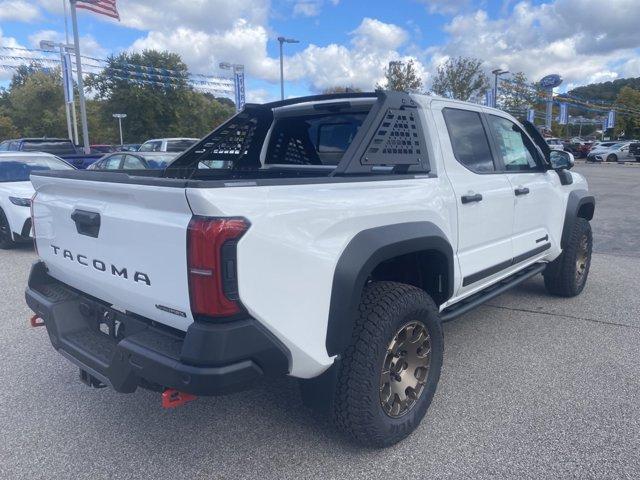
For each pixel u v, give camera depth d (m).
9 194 8.38
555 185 5.00
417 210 3.09
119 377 2.49
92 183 2.64
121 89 56.00
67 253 3.02
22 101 61.78
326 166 4.13
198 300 2.18
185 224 2.18
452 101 3.79
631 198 15.95
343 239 2.62
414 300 2.88
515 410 3.35
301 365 2.49
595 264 7.48
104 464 2.86
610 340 4.52
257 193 2.27
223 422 3.27
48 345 4.53
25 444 3.05
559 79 47.22
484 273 3.86
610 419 3.22
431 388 3.14
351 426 2.75
